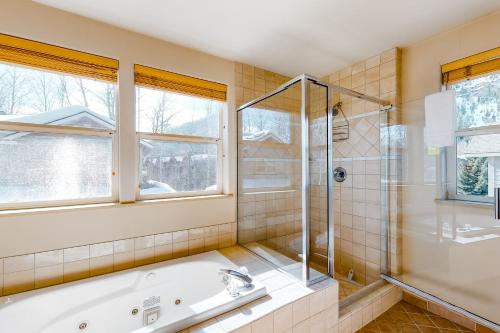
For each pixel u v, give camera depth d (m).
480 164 1.58
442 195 1.74
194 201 2.06
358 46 2.04
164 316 1.65
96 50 1.67
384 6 1.53
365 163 2.18
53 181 1.59
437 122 1.70
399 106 1.98
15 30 1.43
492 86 1.57
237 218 2.33
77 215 1.58
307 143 1.65
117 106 1.79
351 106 2.19
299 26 1.76
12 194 1.48
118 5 1.52
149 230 1.84
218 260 1.90
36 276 1.46
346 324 1.64
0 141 1.45
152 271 1.68
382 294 1.91
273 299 1.39
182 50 2.03
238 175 2.34
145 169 1.93
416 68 1.98
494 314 1.49
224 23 1.72
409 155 1.91
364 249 2.19
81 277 1.59
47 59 1.53
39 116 1.55
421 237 1.87
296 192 1.70
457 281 1.66
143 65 1.86
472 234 1.58
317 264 1.64
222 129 2.33
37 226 1.46
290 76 2.68
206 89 2.17
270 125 1.98
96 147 1.73
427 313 1.89
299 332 1.40
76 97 1.67
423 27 1.76
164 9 1.56
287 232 1.77
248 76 2.39
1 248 1.37
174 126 2.06
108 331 1.47
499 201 1.43
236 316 1.24
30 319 1.29
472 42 1.67
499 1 1.47
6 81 1.47
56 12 1.54
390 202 2.04
